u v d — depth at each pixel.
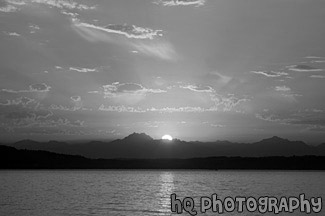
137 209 110.44
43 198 138.00
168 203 125.31
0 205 116.50
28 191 168.62
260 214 99.38
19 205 116.94
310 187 198.00
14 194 153.00
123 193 163.50
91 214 101.12
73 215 98.94
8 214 99.88
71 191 171.88
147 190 182.50
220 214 99.69
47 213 101.75
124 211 106.38
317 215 97.50
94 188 193.50
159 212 104.94
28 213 101.62
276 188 192.00
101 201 130.75
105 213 102.88
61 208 111.25
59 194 155.38
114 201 131.00
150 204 122.62
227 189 186.50
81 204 121.56
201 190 182.12
